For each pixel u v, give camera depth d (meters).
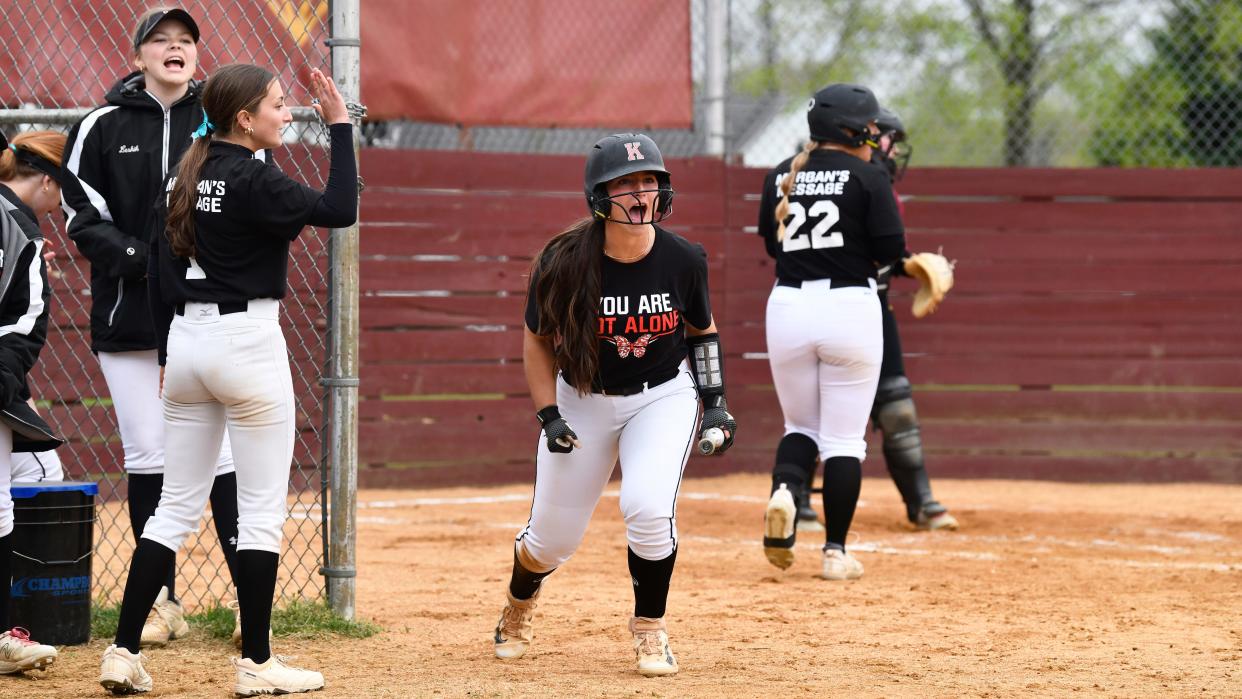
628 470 15.82
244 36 20.75
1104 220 41.88
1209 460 41.59
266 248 15.09
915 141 51.94
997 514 34.00
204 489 15.71
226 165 14.87
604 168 15.03
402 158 39.31
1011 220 41.81
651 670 16.11
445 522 32.84
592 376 15.59
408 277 39.50
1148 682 15.79
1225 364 41.69
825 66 51.28
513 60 37.97
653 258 15.51
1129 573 25.03
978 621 20.17
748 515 34.25
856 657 17.38
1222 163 46.97
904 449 31.06
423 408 39.75
